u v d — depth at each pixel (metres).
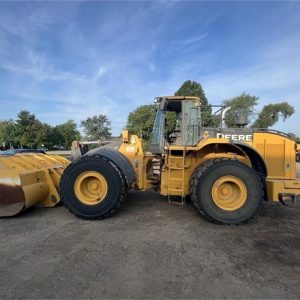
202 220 5.47
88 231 4.80
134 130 6.77
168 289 3.02
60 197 5.86
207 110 6.56
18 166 5.79
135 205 6.57
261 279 3.24
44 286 3.07
